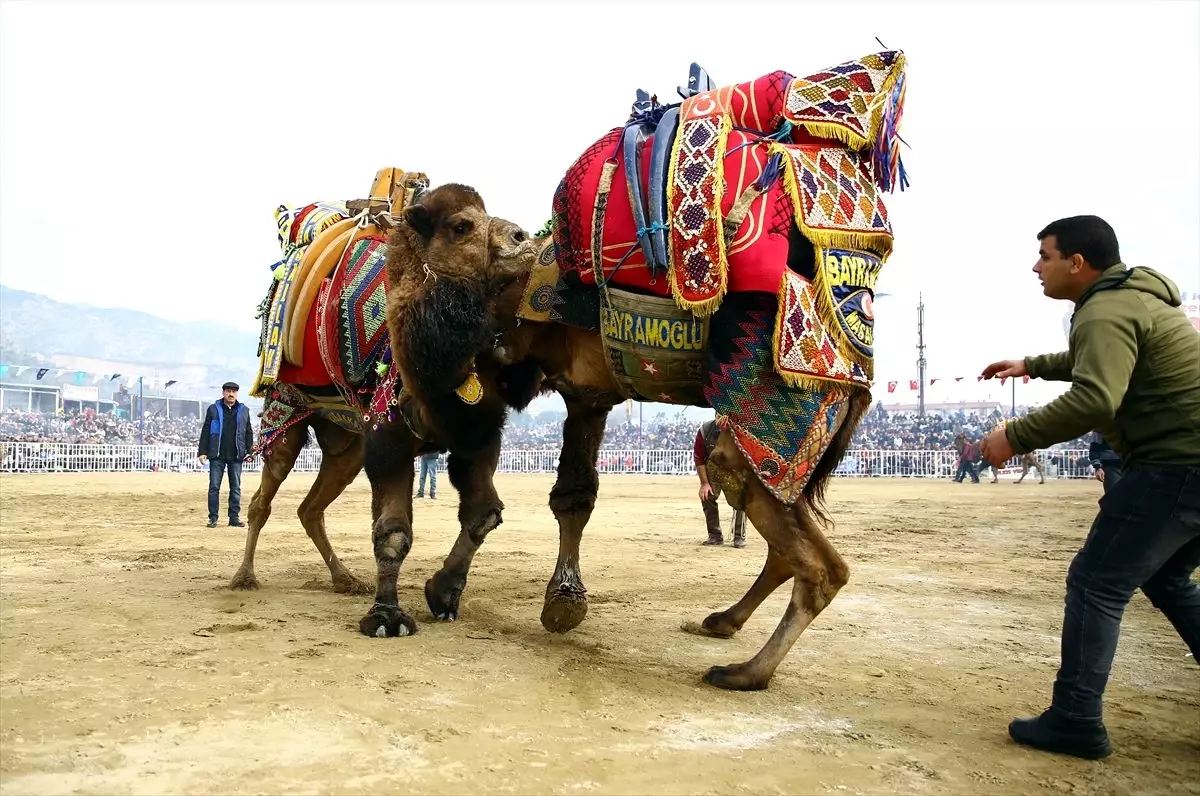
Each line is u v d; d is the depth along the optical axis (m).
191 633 4.87
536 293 4.72
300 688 3.79
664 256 4.07
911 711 3.87
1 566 7.80
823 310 3.98
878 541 11.46
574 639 5.06
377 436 5.25
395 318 4.96
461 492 5.62
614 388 4.75
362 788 2.74
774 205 4.02
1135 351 3.35
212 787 2.72
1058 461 36.09
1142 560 3.36
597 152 4.53
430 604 5.55
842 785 2.95
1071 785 3.05
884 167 4.15
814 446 4.00
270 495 6.63
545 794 2.75
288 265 6.38
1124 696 4.26
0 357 148.38
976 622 6.00
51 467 35.09
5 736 3.13
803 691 4.14
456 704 3.65
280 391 6.50
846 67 4.18
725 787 2.88
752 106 4.28
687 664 4.56
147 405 77.38
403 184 5.99
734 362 4.06
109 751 3.00
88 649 4.44
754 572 8.25
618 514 16.34
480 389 5.00
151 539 10.35
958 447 31.98
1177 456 3.35
